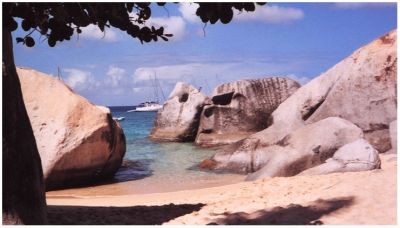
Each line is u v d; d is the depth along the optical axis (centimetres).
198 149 2417
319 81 1734
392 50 1527
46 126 1288
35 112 1303
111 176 1471
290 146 1373
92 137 1301
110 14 577
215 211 768
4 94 523
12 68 548
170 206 849
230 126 2575
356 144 1141
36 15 521
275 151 1495
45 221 568
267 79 2648
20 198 526
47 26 548
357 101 1565
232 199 899
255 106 2586
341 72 1661
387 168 1084
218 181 1426
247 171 1567
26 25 524
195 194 1085
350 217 611
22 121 549
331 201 695
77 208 821
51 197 1166
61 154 1263
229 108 2586
